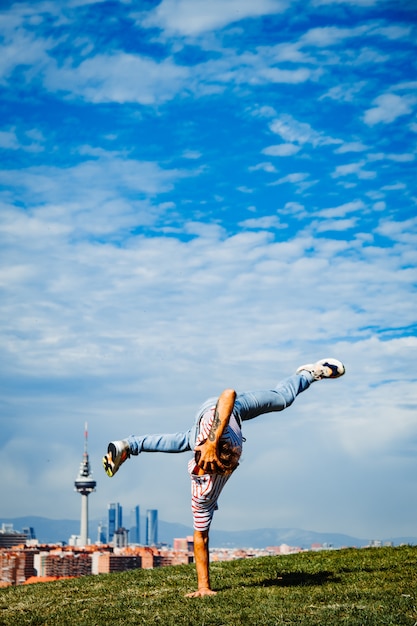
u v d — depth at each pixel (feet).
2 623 29.27
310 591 31.45
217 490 30.66
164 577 42.52
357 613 26.00
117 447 30.22
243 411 30.07
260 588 33.09
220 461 28.60
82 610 31.27
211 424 28.45
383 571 37.42
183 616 27.40
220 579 39.14
